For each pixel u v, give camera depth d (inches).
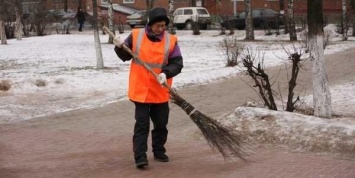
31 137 327.0
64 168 251.4
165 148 280.1
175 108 414.0
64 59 845.2
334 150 263.0
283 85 532.1
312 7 326.3
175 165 250.2
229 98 464.4
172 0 1258.0
